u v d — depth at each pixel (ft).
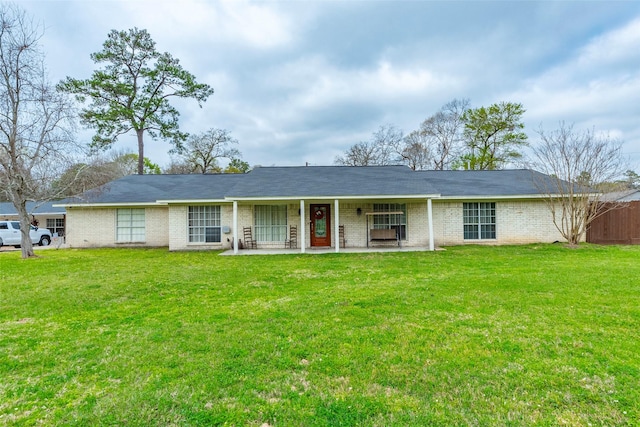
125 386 10.18
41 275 28.37
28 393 9.91
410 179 48.73
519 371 10.69
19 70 40.73
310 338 13.57
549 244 45.42
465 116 110.93
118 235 54.24
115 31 82.38
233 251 45.24
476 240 48.37
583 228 44.27
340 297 19.70
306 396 9.50
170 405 9.14
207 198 47.70
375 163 122.11
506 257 34.73
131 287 23.40
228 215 49.44
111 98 83.35
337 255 39.40
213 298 20.38
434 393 9.63
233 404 9.18
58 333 14.76
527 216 48.08
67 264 34.78
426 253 39.50
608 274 24.14
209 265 33.06
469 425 8.20
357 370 10.94
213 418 8.56
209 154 124.47
